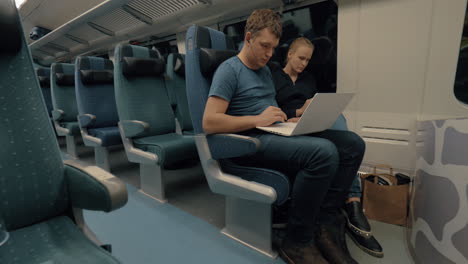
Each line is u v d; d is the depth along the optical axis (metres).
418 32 1.73
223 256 1.32
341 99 1.17
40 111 0.83
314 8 2.09
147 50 2.37
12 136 0.77
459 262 1.02
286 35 2.27
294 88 1.91
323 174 1.09
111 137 2.54
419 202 1.33
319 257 1.18
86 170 0.79
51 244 0.71
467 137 1.03
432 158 1.23
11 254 0.66
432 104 1.77
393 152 1.98
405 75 1.83
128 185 2.33
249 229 1.38
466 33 1.59
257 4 2.24
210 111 1.23
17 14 0.77
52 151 0.83
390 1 1.79
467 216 1.00
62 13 4.42
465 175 1.02
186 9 2.63
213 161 1.34
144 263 1.28
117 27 3.48
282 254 1.27
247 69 1.35
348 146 1.33
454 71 1.66
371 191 1.61
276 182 1.16
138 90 2.21
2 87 0.76
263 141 1.22
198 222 1.66
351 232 1.43
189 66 1.39
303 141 1.12
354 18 1.94
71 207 0.86
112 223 1.67
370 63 1.95
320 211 1.35
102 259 0.63
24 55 0.81
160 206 1.90
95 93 2.84
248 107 1.33
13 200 0.76
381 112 1.97
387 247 1.38
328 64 2.12
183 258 1.31
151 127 2.21
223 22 2.62
